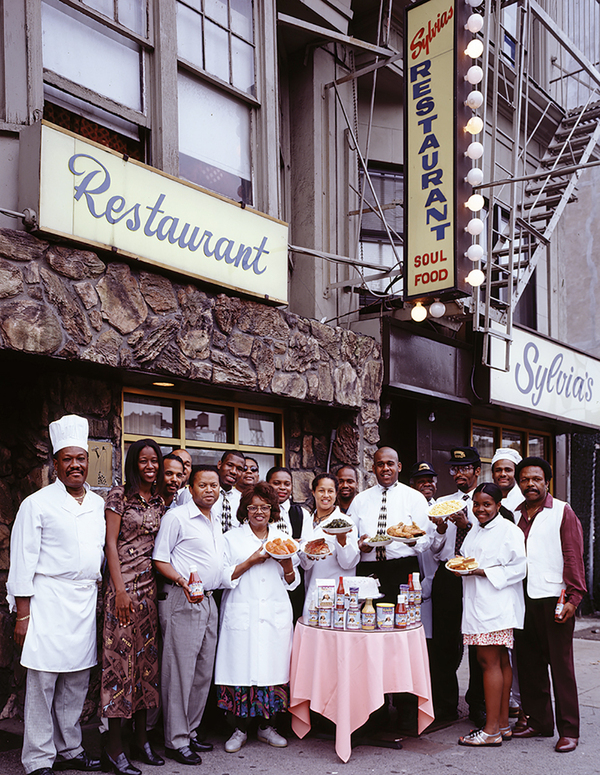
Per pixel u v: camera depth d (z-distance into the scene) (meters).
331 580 4.56
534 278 11.00
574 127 9.57
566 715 4.59
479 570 4.58
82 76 5.12
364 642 4.33
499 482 5.45
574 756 4.40
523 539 4.66
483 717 5.07
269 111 6.46
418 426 8.12
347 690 4.29
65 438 4.04
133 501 4.19
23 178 4.52
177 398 5.89
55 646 3.84
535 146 10.55
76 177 4.60
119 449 5.32
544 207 10.55
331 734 4.71
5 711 4.89
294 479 6.83
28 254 4.39
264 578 4.58
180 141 5.79
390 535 4.78
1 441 5.02
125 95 5.41
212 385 5.55
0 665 4.96
